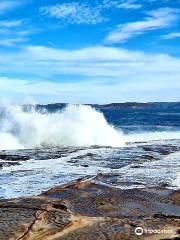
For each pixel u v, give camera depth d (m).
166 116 77.12
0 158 19.50
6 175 14.76
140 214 8.12
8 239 5.82
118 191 9.95
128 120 63.38
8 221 6.53
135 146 25.19
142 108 156.62
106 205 8.48
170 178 13.59
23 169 16.25
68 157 19.94
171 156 20.02
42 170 15.91
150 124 51.78
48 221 6.66
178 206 9.04
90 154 20.62
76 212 7.79
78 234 6.20
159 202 9.29
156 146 24.69
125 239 6.02
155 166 16.59
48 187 12.55
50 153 21.55
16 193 11.74
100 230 6.38
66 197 8.93
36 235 6.08
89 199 8.83
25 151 22.69
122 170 15.63
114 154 20.75
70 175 14.66
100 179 13.41
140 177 13.81
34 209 7.30
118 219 7.01
